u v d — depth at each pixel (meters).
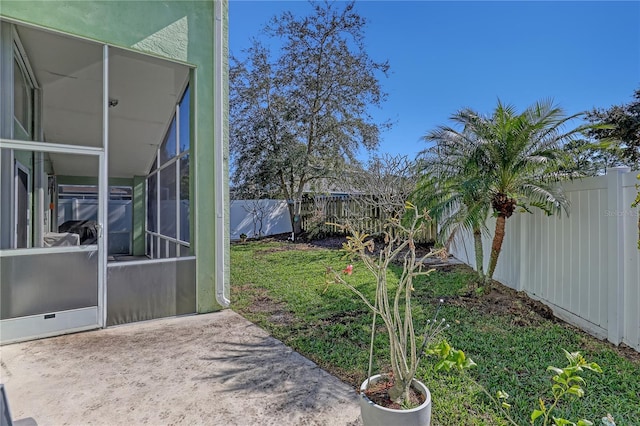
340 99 14.39
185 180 5.78
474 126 5.54
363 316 4.91
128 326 4.67
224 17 5.48
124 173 8.83
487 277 5.82
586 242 4.29
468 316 4.81
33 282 4.14
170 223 6.82
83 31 4.38
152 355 3.75
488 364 3.41
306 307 5.45
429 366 3.35
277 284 7.02
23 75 4.80
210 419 2.62
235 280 7.47
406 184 10.54
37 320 4.16
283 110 14.43
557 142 5.10
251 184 14.85
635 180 3.62
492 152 5.32
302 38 14.06
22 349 3.87
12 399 2.87
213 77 5.39
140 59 5.03
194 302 5.26
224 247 5.46
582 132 5.09
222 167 5.44
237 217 15.52
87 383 3.14
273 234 16.30
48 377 3.25
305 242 13.77
